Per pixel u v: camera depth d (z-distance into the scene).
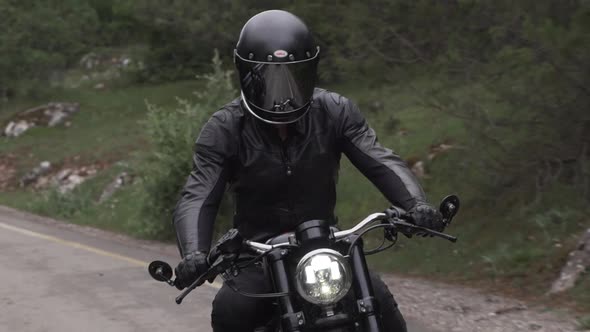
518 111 12.12
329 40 13.88
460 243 13.11
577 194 12.49
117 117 33.62
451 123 15.75
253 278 4.45
